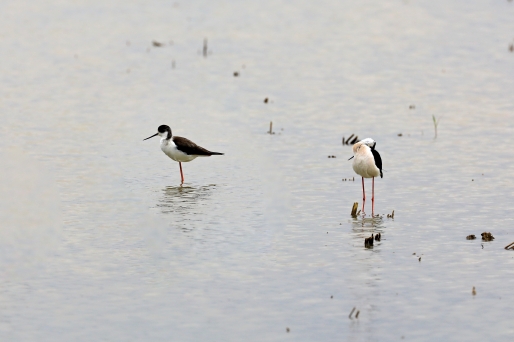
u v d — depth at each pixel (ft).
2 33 118.83
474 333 36.70
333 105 85.46
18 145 69.05
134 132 73.97
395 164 65.41
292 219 52.47
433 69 102.22
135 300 40.22
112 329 37.11
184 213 53.47
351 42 117.80
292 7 141.49
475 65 104.12
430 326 37.35
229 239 48.73
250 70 101.09
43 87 90.48
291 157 67.26
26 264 44.73
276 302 39.93
